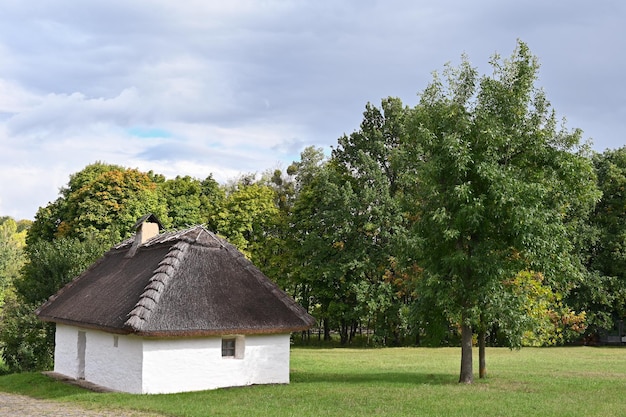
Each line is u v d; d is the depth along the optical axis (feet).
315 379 81.76
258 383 73.82
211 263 77.15
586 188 72.28
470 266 70.38
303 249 161.07
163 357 67.87
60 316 86.79
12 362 121.29
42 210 199.93
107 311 74.28
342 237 157.07
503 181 66.54
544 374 85.56
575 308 155.84
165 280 71.15
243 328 71.05
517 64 71.82
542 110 72.79
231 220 184.03
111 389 73.51
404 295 160.45
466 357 74.95
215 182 225.15
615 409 54.80
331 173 164.66
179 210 195.62
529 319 70.79
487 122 69.62
